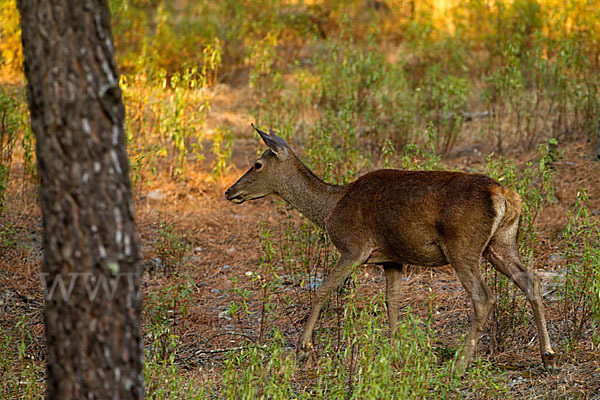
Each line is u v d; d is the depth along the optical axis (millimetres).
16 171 16516
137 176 14641
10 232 13375
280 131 16656
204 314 11680
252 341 10586
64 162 5941
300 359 9711
